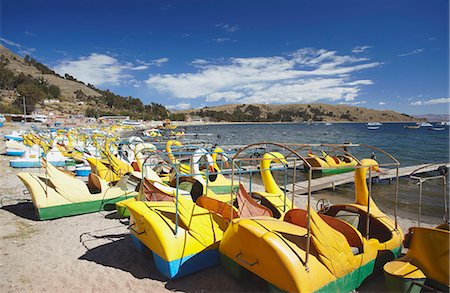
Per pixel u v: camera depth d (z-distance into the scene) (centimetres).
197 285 573
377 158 2961
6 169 1652
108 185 1034
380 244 609
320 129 9900
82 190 952
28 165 1698
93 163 1225
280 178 1878
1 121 5253
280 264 475
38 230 826
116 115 10894
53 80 15800
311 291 472
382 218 685
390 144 4506
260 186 1560
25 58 17912
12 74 11406
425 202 1344
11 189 1252
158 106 14725
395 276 514
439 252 522
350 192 1535
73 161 1775
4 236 773
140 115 11731
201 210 643
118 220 913
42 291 547
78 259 670
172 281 586
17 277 589
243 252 541
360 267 562
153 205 634
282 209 749
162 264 578
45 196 895
